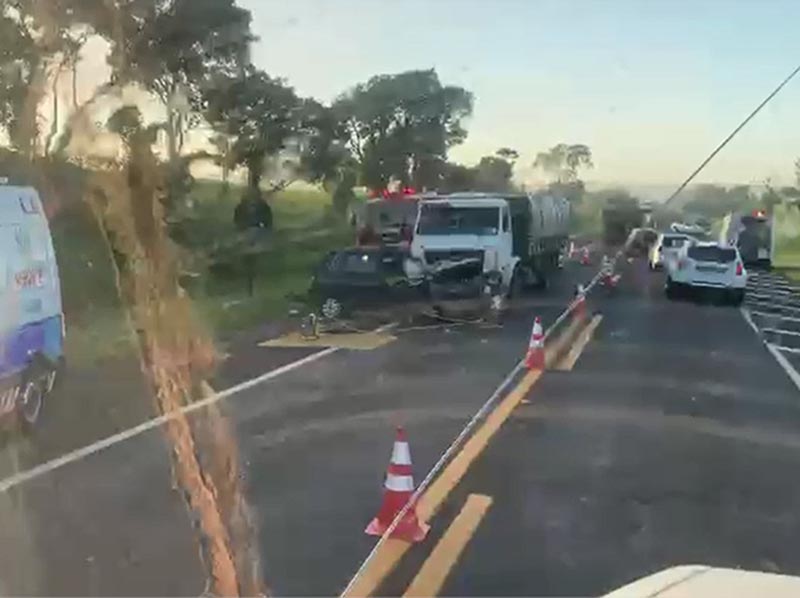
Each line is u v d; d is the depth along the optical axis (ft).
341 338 45.93
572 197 69.51
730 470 22.41
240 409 27.50
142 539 16.34
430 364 38.37
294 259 55.57
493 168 64.49
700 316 59.82
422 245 58.70
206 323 35.01
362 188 56.29
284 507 18.51
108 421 24.91
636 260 86.53
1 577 14.49
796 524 18.42
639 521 18.35
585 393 32.19
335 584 14.73
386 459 22.58
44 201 22.88
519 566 15.76
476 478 21.16
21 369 24.47
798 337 50.34
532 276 70.08
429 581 15.02
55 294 27.12
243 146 40.45
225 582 14.46
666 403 30.68
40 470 20.74
